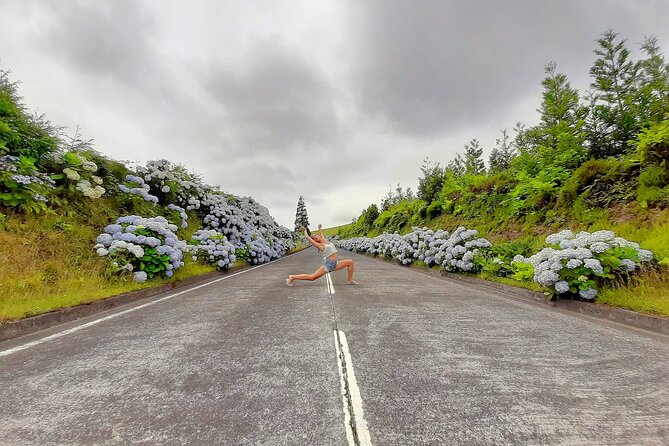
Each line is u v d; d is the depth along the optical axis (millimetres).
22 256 6156
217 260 12492
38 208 7293
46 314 4828
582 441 1990
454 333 4242
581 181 10266
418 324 4699
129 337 4160
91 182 9586
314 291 7828
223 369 3098
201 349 3666
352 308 5824
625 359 3312
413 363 3217
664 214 7367
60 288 6035
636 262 5465
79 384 2801
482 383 2779
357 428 2131
